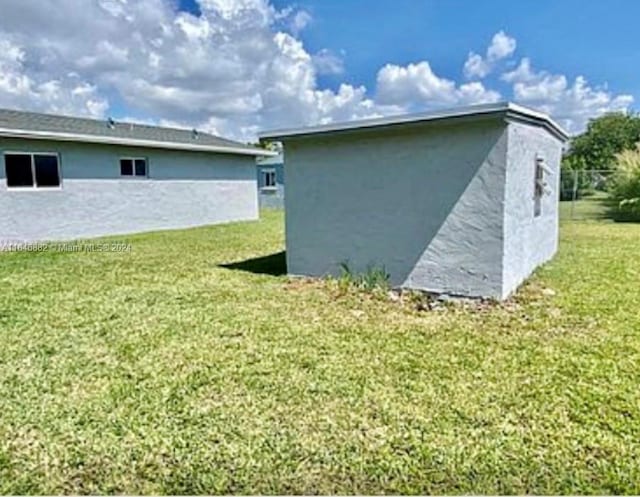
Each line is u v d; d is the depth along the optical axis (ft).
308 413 9.79
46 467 8.11
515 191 18.35
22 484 7.68
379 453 8.36
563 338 13.99
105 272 25.26
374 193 20.29
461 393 10.56
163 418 9.66
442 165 18.34
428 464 8.02
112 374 11.84
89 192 42.22
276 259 29.45
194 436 8.98
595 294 18.92
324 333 14.73
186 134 59.06
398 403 10.14
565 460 8.07
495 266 17.58
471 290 18.21
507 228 17.65
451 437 8.81
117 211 44.68
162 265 27.45
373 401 10.26
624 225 46.88
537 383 11.00
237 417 9.66
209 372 11.87
